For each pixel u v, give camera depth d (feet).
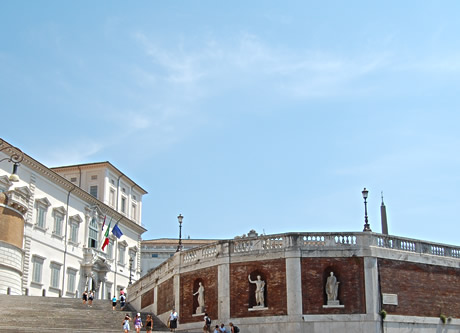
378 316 129.08
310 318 128.47
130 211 314.55
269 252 134.62
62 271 243.60
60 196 247.70
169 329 143.02
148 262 378.73
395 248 136.98
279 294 131.44
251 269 135.54
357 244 133.08
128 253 304.50
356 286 130.72
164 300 156.25
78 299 181.06
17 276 203.00
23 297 165.58
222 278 137.08
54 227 241.35
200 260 144.05
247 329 131.75
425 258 139.95
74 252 254.27
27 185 224.74
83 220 264.31
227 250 138.82
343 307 129.39
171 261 155.22
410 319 132.77
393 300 131.95
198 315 140.36
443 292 140.26
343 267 131.95
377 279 131.64
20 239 207.62
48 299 168.25
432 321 135.95
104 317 140.46
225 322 133.80
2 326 113.91
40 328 113.70
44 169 233.14
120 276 291.79
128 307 178.40
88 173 290.56
